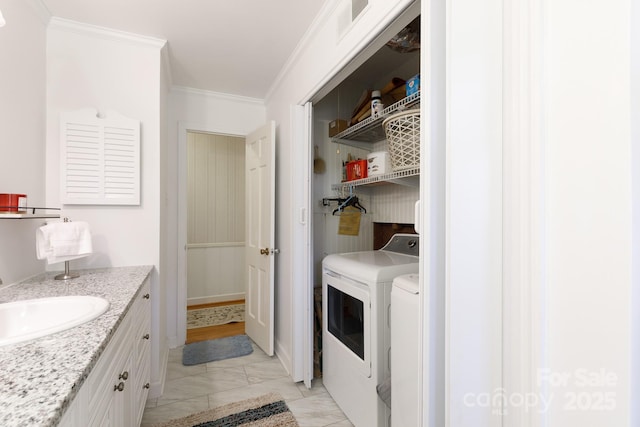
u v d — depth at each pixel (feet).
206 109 9.13
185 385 6.78
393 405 4.33
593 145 1.91
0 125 4.40
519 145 2.28
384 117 6.12
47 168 5.68
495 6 2.49
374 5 3.96
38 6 5.26
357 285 5.35
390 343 4.88
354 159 9.08
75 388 1.97
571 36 2.02
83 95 5.93
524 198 2.25
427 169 2.94
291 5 5.32
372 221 8.64
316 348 7.42
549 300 2.16
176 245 8.81
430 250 2.92
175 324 8.75
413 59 7.16
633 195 1.75
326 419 5.67
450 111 2.60
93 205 5.95
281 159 8.04
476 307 2.57
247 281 9.45
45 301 3.82
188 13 5.58
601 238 1.88
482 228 2.56
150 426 5.40
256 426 5.44
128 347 3.95
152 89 6.43
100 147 5.88
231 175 13.51
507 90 2.38
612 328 1.84
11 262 4.66
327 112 8.84
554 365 2.13
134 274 5.47
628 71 1.76
